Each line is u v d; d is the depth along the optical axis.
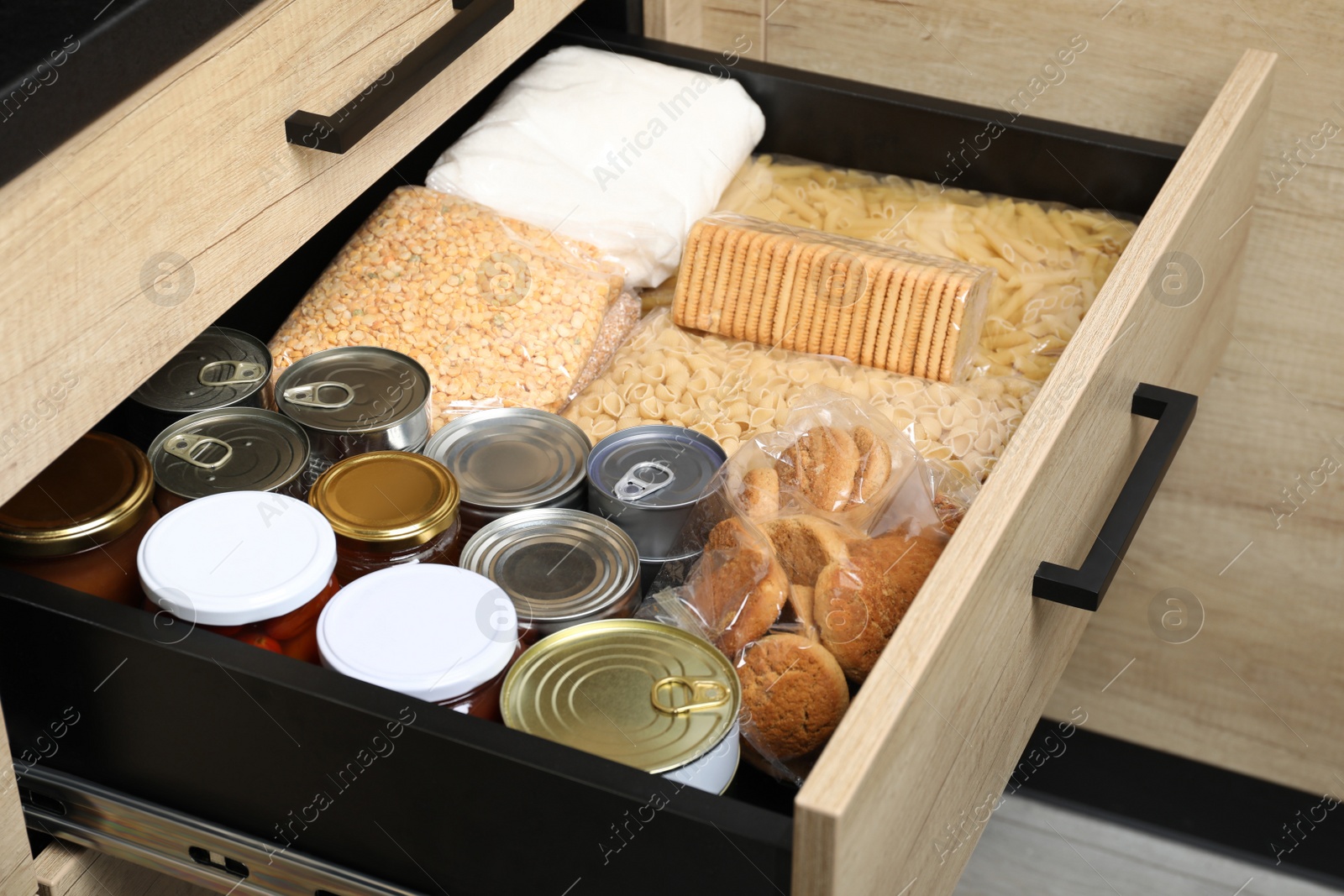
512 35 0.96
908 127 1.13
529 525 0.81
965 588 0.64
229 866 0.73
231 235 0.73
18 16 0.61
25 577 0.69
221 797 0.71
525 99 1.09
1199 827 1.49
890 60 1.21
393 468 0.82
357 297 0.98
